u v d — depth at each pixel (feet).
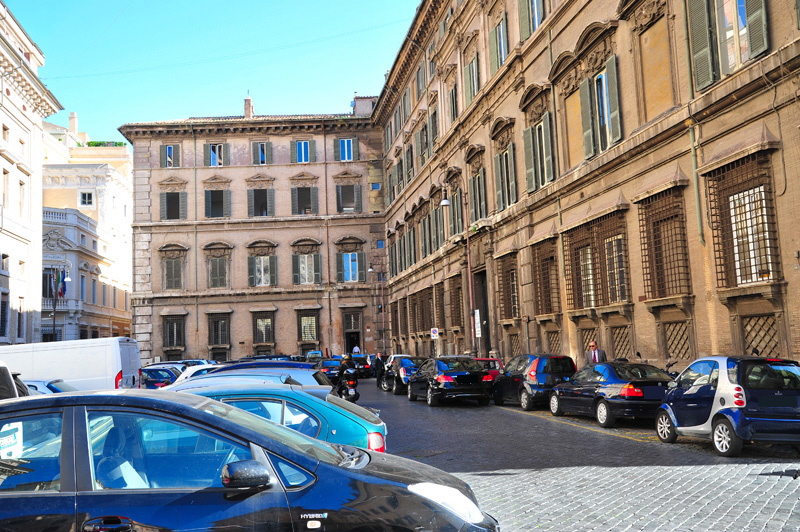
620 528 22.00
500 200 94.22
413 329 147.43
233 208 174.70
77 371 62.18
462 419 57.72
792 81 42.14
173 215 173.58
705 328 51.31
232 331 171.53
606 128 66.85
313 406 22.25
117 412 14.01
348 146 178.91
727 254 48.26
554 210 78.43
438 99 123.13
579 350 72.54
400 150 156.66
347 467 14.12
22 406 14.01
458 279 114.01
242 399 22.25
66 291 184.85
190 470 13.60
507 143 91.09
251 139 176.86
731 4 48.34
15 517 12.79
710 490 26.84
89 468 13.43
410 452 40.37
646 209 58.34
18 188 130.00
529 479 30.81
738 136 47.29
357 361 155.74
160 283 171.53
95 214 218.18
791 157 42.52
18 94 129.80
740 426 33.76
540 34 79.51
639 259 60.54
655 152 57.52
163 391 16.03
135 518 12.83
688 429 37.73
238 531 12.82
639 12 59.77
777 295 43.34
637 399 46.50
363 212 176.76
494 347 97.40
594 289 67.97
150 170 174.09
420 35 131.95
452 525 13.38
